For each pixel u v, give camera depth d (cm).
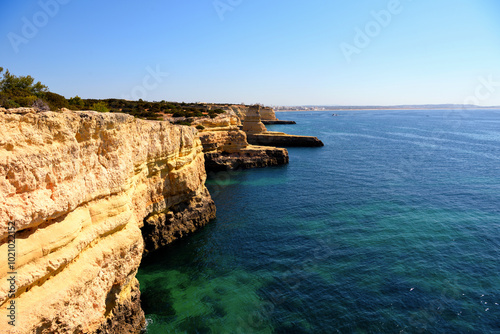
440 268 2364
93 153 1517
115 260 1568
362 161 7069
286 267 2452
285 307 1980
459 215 3453
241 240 2977
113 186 1647
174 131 2930
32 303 1097
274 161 6788
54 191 1222
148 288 2205
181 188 3008
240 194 4572
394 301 2005
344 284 2197
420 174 5638
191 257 2662
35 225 1149
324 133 14075
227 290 2173
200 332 1772
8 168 1052
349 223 3281
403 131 15088
